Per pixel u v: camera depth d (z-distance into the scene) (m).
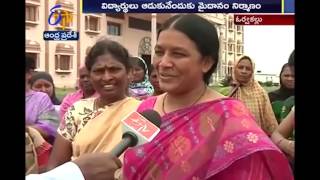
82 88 3.49
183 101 1.47
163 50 1.48
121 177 1.43
